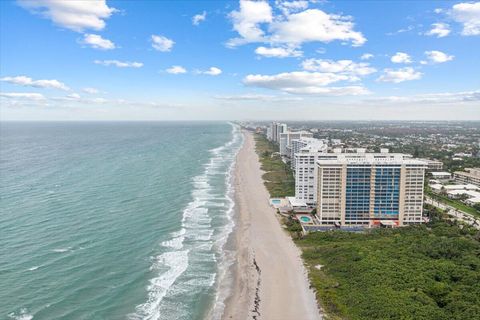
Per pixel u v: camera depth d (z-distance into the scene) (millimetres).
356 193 138875
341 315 78375
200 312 82188
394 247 113000
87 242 115312
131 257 106812
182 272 99812
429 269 95812
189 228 133125
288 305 84188
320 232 129875
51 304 81750
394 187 138500
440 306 80562
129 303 84125
